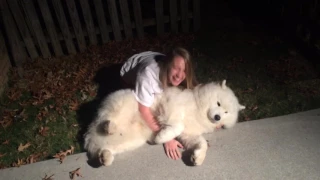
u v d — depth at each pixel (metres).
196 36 6.05
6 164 3.55
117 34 5.88
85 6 5.46
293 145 3.51
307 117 3.86
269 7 6.45
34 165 3.45
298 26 5.57
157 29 6.03
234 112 3.40
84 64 5.30
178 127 3.29
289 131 3.69
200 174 3.25
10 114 4.29
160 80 3.44
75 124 4.03
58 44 5.62
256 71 4.95
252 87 4.60
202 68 5.09
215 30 6.25
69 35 5.59
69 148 3.70
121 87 4.67
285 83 4.60
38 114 4.22
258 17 6.65
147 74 3.43
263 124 3.79
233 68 5.06
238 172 3.25
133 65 3.99
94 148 3.27
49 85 4.82
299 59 5.19
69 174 3.33
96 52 5.62
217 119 3.24
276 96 4.37
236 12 6.94
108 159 3.13
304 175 3.19
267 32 6.08
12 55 5.41
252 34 6.07
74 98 4.50
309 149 3.46
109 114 3.32
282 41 5.71
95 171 3.34
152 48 5.68
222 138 3.64
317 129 3.70
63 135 3.88
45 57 5.65
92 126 3.45
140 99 3.42
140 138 3.42
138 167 3.36
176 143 3.47
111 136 3.26
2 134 3.97
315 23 5.08
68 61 5.47
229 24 6.48
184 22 6.06
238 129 3.75
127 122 3.36
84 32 5.73
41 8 5.23
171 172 3.29
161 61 3.53
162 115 3.38
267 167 3.29
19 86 4.87
